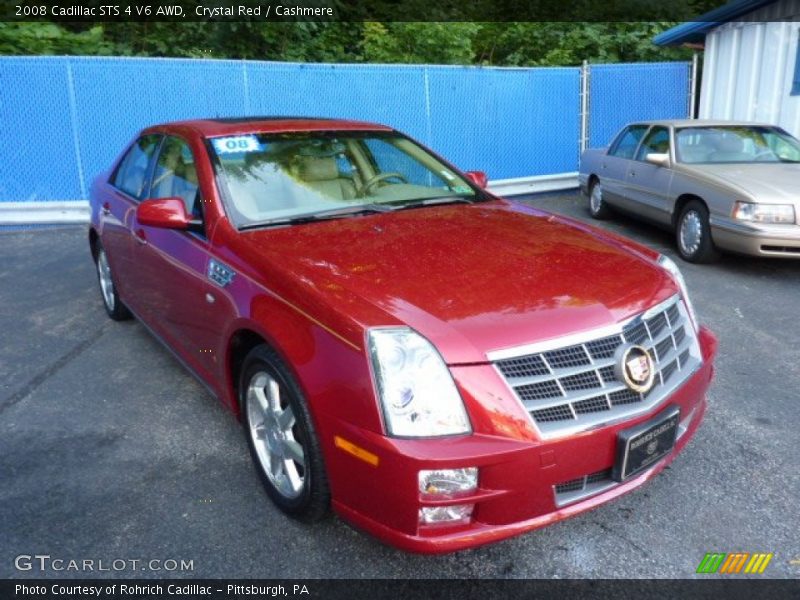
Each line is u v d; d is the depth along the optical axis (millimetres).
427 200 3670
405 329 2215
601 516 2785
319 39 11805
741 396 3840
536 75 10141
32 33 9328
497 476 2143
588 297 2455
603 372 2326
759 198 6020
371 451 2160
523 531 2256
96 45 9867
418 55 12094
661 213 7379
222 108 8453
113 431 3496
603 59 14266
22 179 7922
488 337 2213
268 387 2734
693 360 2727
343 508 2359
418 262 2676
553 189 10812
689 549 2578
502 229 3145
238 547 2600
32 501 2889
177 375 4168
